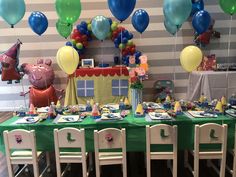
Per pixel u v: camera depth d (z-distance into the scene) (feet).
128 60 13.65
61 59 8.35
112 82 13.57
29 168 8.85
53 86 15.02
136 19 9.92
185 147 7.36
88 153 8.18
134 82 8.15
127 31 13.96
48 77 13.89
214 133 6.76
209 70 14.02
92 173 8.42
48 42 15.48
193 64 8.45
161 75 15.69
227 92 12.88
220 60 15.58
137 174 8.23
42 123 7.36
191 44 15.33
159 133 6.75
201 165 8.70
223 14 15.10
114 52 15.39
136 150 7.32
